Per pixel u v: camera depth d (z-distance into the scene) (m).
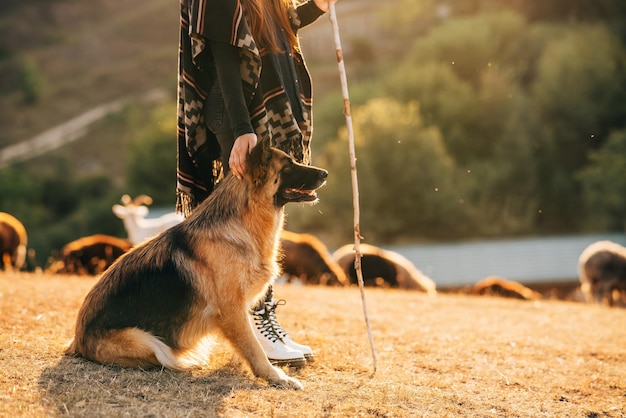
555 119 42.75
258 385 4.12
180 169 4.52
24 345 4.49
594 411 4.46
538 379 5.10
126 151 57.94
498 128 42.72
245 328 4.17
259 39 4.37
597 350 6.25
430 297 9.68
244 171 4.15
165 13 88.50
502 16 49.88
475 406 4.31
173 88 70.56
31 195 51.16
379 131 37.16
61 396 3.67
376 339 5.86
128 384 3.93
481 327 7.15
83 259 14.15
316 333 5.82
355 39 66.00
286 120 4.47
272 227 4.26
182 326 4.17
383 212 36.78
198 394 3.89
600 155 39.19
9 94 71.88
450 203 37.09
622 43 46.81
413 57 48.50
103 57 81.81
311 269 12.91
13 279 8.35
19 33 84.75
